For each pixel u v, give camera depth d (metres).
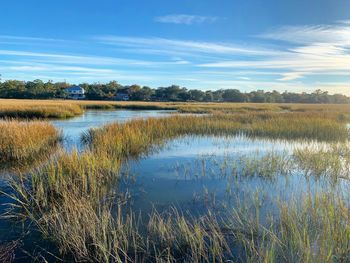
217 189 6.82
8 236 4.68
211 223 4.83
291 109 40.38
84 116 30.23
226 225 4.75
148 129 14.78
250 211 5.35
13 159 9.99
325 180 7.26
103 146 10.36
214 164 9.27
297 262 3.69
